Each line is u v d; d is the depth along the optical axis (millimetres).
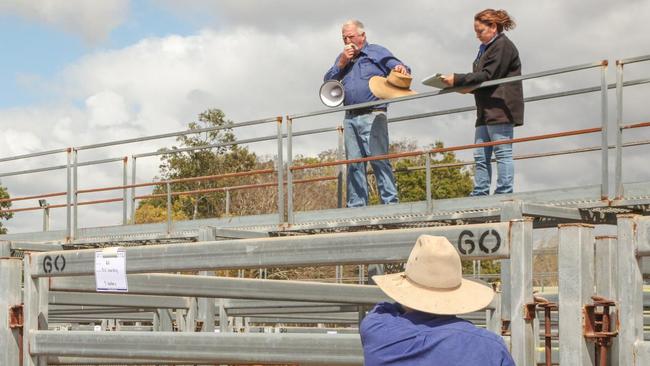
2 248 10336
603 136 7746
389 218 9195
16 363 4930
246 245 4301
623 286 3447
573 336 3467
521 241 3545
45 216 14656
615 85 7719
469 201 8633
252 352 4246
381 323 3459
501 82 8391
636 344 3410
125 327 14453
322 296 6152
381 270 10055
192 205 39000
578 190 7945
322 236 4059
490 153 9078
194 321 8516
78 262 4789
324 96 10195
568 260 3492
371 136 9922
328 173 41469
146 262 4582
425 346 3297
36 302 4945
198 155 39500
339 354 4031
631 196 7625
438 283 3418
